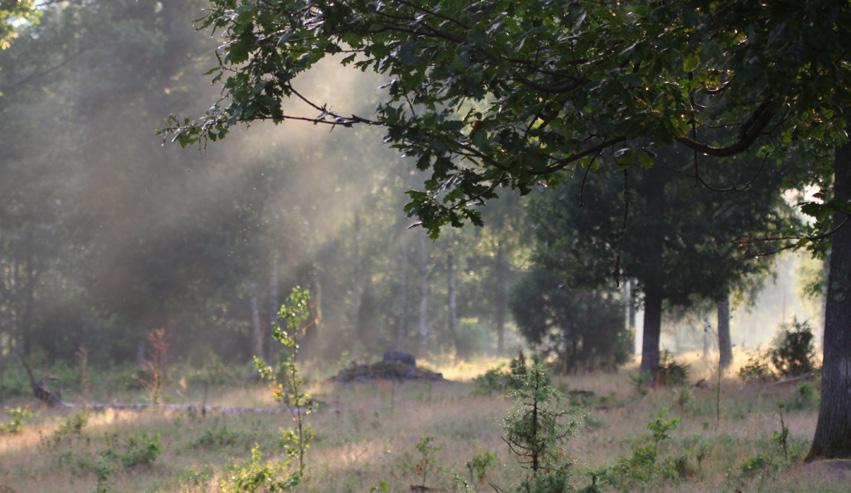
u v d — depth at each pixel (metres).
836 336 14.84
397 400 30.98
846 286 14.81
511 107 7.09
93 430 24.22
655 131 7.00
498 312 82.31
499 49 6.46
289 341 15.25
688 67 6.93
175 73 52.31
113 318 64.19
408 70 7.05
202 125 7.52
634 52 6.55
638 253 30.97
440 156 6.93
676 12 6.52
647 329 33.47
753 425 20.44
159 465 18.09
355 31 7.02
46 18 53.66
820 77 6.48
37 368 52.34
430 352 74.25
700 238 30.53
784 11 6.36
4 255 66.19
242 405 31.30
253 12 6.95
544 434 9.11
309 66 7.10
